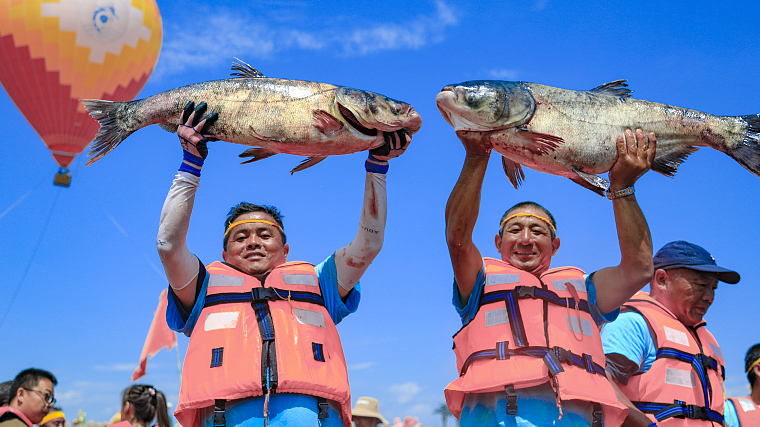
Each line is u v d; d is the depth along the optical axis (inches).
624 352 231.5
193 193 202.2
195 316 210.4
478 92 198.2
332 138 201.5
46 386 246.1
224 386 193.3
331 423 200.7
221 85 205.3
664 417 231.1
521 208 236.1
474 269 216.1
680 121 210.8
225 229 227.5
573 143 201.9
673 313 257.3
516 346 206.8
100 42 695.7
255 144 203.3
